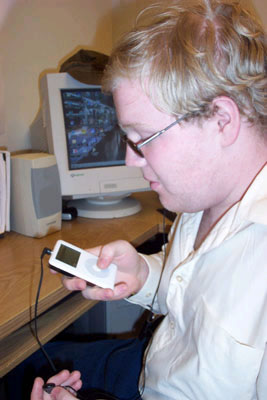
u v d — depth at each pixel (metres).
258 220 0.54
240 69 0.49
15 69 1.32
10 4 1.25
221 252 0.60
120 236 1.07
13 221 1.09
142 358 0.88
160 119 0.53
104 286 0.68
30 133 1.40
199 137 0.53
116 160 1.23
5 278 0.80
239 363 0.53
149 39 0.52
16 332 0.77
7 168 1.03
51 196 1.06
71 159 1.18
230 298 0.56
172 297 0.67
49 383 0.67
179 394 0.62
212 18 0.52
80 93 1.15
